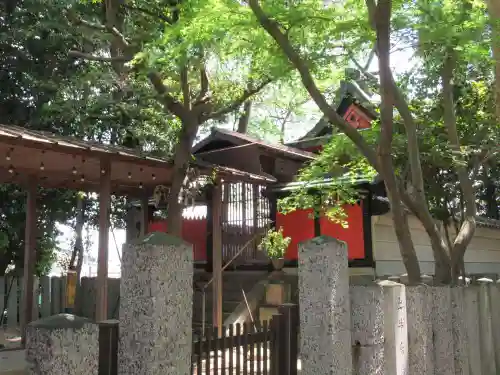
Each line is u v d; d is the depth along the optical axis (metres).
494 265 17.95
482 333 5.24
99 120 12.20
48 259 13.02
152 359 2.12
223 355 4.24
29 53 11.82
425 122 7.90
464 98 8.31
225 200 13.23
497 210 19.20
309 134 15.45
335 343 2.94
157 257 2.18
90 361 1.98
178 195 9.02
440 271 6.03
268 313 10.44
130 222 14.14
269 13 5.79
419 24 6.03
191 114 9.52
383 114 5.07
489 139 8.07
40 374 1.86
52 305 11.15
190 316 2.30
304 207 10.09
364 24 6.17
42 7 10.80
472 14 6.07
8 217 12.06
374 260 11.64
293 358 4.67
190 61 8.10
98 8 11.00
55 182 9.60
